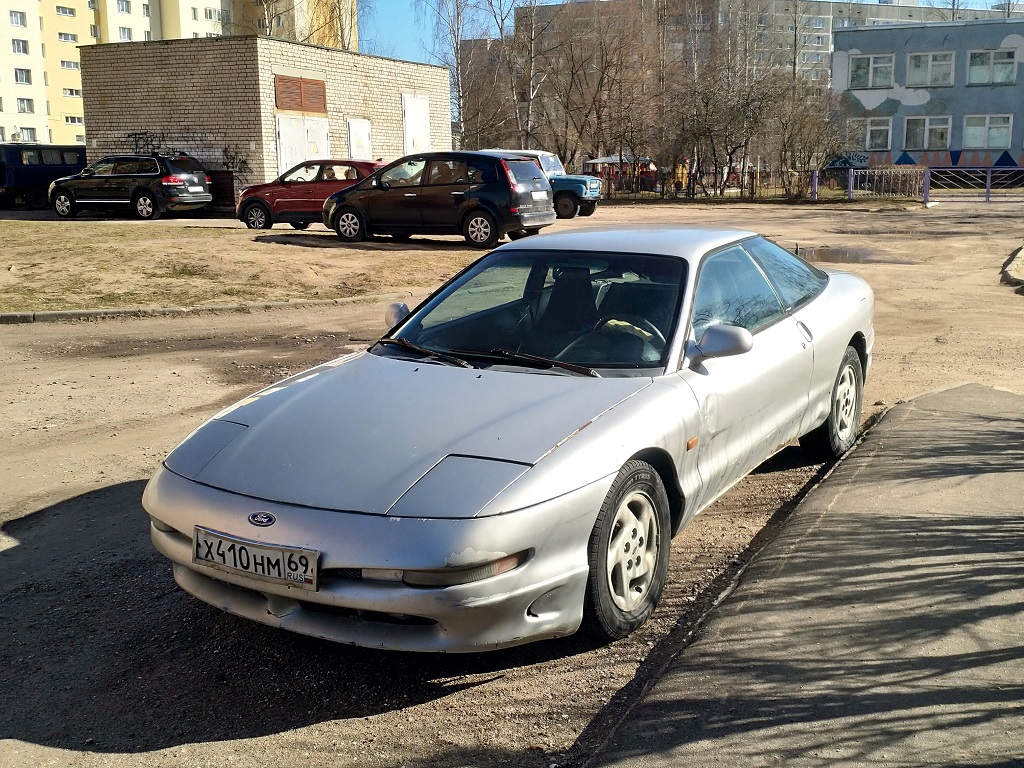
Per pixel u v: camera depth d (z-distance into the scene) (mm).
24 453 5996
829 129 40781
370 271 14234
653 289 4340
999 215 27609
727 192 43375
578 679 3303
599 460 3340
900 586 3689
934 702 2898
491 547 3008
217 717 3145
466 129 48000
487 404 3656
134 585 4176
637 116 43656
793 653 3221
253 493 3289
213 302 11656
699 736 2771
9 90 71375
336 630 3117
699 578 4121
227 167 25797
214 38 25125
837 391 5504
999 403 6305
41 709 3217
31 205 28438
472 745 2924
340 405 3770
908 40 45844
